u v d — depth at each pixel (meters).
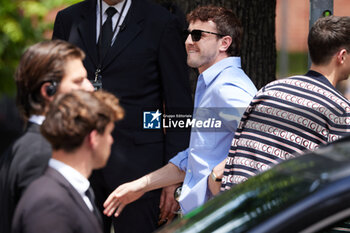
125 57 11.70
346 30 9.32
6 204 7.51
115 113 7.20
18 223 6.82
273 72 15.12
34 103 7.88
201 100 10.30
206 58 10.55
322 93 9.06
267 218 5.55
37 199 6.78
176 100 11.76
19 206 6.88
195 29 10.54
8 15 25.80
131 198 10.73
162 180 10.86
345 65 9.45
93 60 11.85
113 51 11.73
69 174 7.04
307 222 5.28
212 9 10.60
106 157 7.22
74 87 7.95
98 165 7.22
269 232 5.38
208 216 6.59
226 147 10.11
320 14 11.57
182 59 11.92
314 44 9.48
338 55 9.38
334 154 6.35
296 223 5.31
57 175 7.00
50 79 7.82
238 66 10.52
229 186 9.21
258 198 6.19
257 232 5.45
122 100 11.68
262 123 9.14
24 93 7.92
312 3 11.62
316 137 8.89
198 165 10.16
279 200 5.76
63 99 7.02
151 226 11.91
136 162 11.70
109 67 11.72
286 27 50.12
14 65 26.34
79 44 12.04
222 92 9.98
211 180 9.87
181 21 12.54
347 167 5.74
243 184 6.93
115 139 11.66
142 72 11.72
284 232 5.32
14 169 7.52
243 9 14.53
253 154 9.09
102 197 11.88
